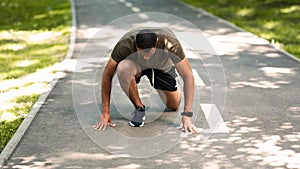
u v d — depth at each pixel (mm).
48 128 5559
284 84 7352
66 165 4637
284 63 8711
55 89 7133
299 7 15516
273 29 12367
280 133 5387
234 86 7242
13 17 15688
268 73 8008
